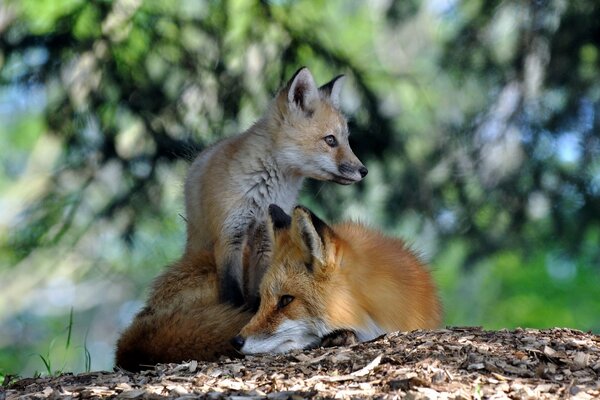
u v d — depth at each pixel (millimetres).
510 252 18406
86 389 7055
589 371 6891
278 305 8102
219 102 16031
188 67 16031
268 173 10617
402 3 19156
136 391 6836
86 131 15844
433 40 24422
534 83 17656
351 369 7125
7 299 23688
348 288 8164
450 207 18000
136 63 15812
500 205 17891
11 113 32250
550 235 18016
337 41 20578
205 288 9844
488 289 29781
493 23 18109
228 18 16422
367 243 8906
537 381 6695
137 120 15625
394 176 16859
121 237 16125
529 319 28391
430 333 7863
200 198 10570
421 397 6309
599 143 17438
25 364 30734
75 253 21703
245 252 10336
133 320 9812
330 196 16156
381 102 16484
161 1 16266
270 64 16406
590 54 17172
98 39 15641
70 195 16406
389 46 29359
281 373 7145
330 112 11172
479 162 18016
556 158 17844
